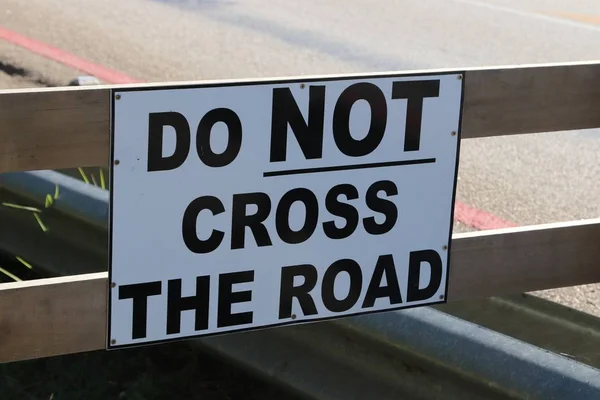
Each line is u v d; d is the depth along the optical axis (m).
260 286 3.43
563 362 3.40
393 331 3.58
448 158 3.54
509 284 3.79
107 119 3.14
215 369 4.46
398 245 3.56
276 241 3.40
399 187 3.51
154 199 3.23
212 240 3.33
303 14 12.77
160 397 4.27
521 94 3.60
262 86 3.25
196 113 3.21
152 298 3.32
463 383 3.49
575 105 3.67
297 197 3.39
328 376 3.78
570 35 12.30
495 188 7.23
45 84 9.15
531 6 14.09
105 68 9.78
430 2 14.05
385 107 3.41
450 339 3.50
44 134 3.10
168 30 11.49
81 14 12.07
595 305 5.30
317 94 3.32
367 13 13.05
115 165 3.17
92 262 4.58
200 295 3.36
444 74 3.46
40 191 4.70
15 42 10.48
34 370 4.42
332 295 3.53
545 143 8.34
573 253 3.86
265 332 3.94
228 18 12.29
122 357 4.54
